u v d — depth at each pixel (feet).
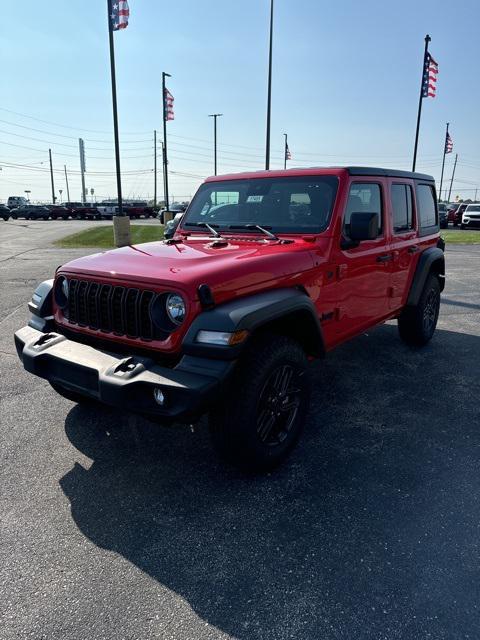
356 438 11.97
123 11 54.24
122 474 10.39
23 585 7.39
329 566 7.79
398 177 15.72
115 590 7.32
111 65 57.67
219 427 9.47
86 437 11.93
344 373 16.51
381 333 21.70
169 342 9.05
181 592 7.29
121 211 63.26
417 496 9.64
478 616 6.82
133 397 8.66
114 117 59.77
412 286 17.53
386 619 6.78
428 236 18.47
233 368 8.70
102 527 8.72
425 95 71.36
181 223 15.01
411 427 12.58
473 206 108.37
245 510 9.20
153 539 8.42
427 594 7.22
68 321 11.09
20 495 9.62
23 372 16.22
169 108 84.53
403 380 15.89
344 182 12.50
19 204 196.13
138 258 10.69
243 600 7.13
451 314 25.70
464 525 8.78
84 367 9.37
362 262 13.61
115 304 9.91
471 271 42.24
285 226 12.87
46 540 8.38
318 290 11.82
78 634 6.56
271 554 8.06
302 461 10.92
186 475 10.36
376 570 7.70
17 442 11.66
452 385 15.48
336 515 9.05
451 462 10.90
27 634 6.54
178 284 8.91
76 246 65.36
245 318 8.78
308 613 6.89
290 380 10.43
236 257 10.34
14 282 33.86
